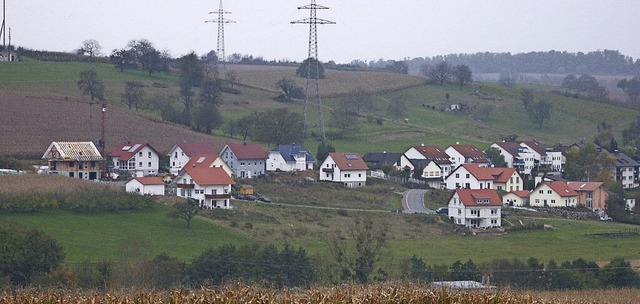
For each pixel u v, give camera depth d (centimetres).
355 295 6956
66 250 12550
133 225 14925
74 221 14650
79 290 7544
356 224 15750
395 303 6956
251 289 6919
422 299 7062
